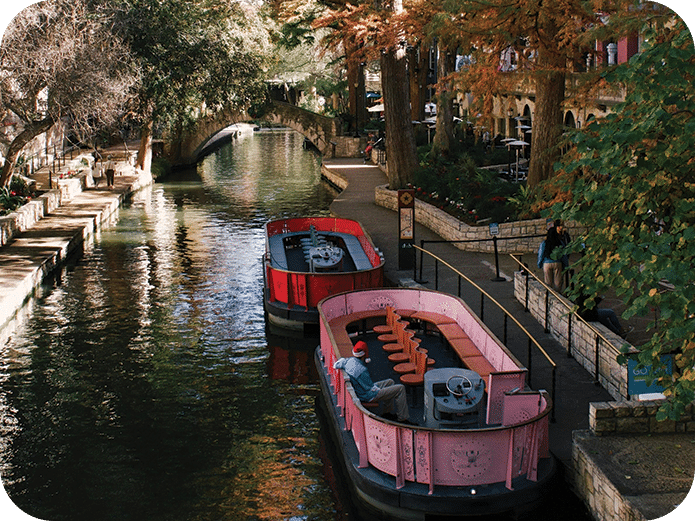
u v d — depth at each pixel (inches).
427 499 390.0
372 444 416.2
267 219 1337.4
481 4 717.9
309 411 562.3
